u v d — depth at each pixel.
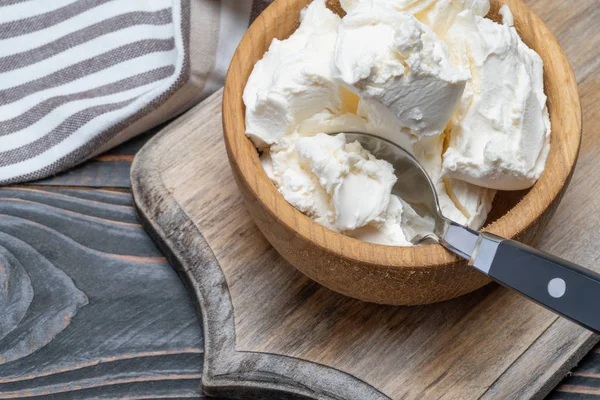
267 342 0.50
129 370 0.51
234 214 0.52
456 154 0.46
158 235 0.52
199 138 0.54
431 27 0.47
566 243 0.50
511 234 0.44
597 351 0.50
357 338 0.49
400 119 0.45
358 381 0.49
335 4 0.50
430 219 0.47
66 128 0.55
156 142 0.54
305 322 0.50
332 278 0.46
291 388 0.49
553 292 0.43
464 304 0.49
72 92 0.56
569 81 0.47
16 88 0.56
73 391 0.51
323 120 0.47
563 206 0.51
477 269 0.44
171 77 0.54
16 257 0.54
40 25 0.57
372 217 0.46
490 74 0.46
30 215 0.55
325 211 0.46
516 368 0.48
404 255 0.44
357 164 0.46
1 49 0.57
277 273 0.51
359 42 0.45
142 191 0.53
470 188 0.47
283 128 0.47
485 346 0.49
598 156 0.52
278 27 0.49
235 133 0.46
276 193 0.45
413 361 0.49
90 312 0.52
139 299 0.53
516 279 0.43
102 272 0.53
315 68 0.46
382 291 0.45
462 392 0.48
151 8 0.56
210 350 0.50
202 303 0.51
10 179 0.55
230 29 0.56
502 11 0.48
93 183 0.55
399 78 0.44
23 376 0.52
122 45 0.56
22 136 0.55
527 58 0.47
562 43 0.54
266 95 0.46
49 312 0.53
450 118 0.46
